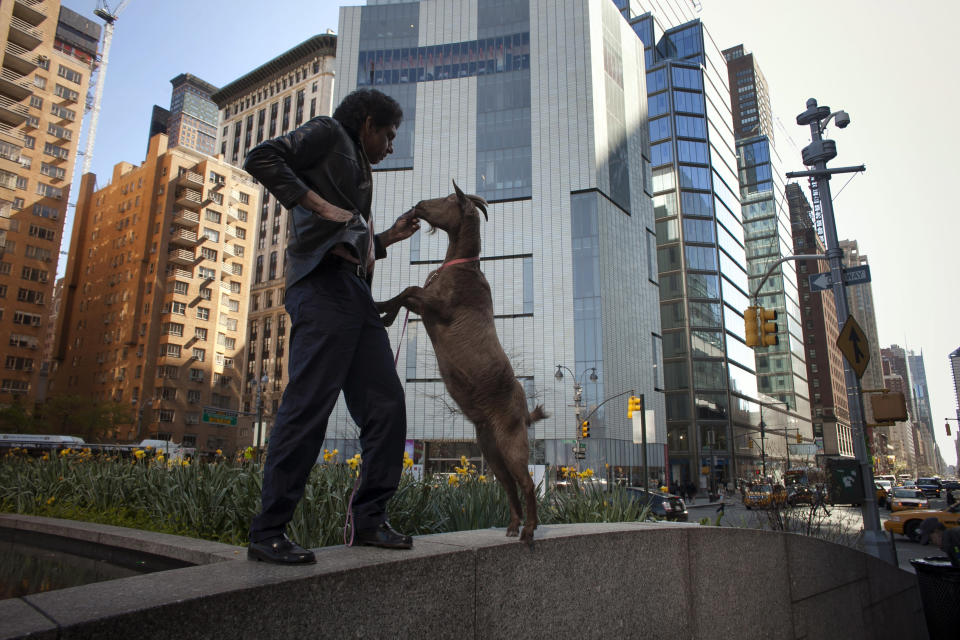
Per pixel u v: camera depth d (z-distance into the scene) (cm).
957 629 614
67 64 7050
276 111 10150
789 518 870
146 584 162
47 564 447
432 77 6031
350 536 247
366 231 259
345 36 6231
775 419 8856
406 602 202
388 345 269
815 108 1245
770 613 416
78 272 8488
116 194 8275
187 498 567
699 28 8469
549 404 4997
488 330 269
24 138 6594
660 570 330
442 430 4959
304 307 239
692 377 7162
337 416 4822
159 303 7362
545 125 5672
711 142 8006
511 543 248
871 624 569
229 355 7900
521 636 244
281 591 167
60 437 3178
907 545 1709
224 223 8006
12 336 6312
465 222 283
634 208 6094
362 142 285
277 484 214
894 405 1045
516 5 6044
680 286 7469
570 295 5225
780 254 10569
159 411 7025
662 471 5706
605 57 6038
